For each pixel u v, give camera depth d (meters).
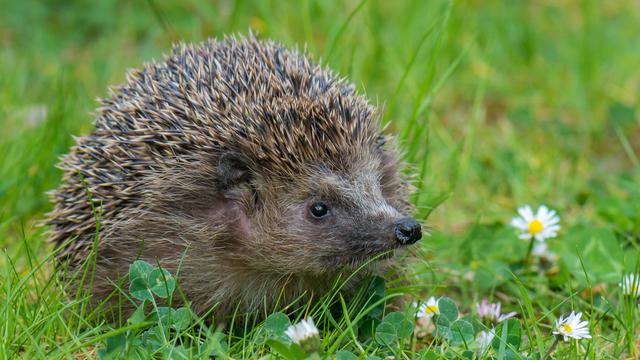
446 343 8.12
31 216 11.32
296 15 15.73
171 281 8.34
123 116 9.42
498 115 15.05
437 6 15.68
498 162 13.16
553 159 13.48
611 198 11.54
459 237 11.28
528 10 17.94
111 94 10.22
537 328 8.09
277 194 8.86
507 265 10.34
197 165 8.87
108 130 9.48
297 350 7.39
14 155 12.19
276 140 8.77
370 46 14.51
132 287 8.28
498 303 9.06
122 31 16.80
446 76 11.64
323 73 9.83
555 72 15.91
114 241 8.96
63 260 9.58
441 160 13.18
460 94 15.41
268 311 9.28
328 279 9.13
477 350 8.05
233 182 8.89
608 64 16.23
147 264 8.39
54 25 17.38
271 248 8.87
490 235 10.88
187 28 16.72
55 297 8.77
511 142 13.95
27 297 8.88
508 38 16.31
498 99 15.44
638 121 14.66
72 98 12.71
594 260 10.15
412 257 9.83
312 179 8.79
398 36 15.53
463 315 9.66
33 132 12.46
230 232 8.94
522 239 10.72
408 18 15.12
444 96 15.27
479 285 10.11
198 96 9.12
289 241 8.82
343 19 15.18
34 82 14.94
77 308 8.73
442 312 8.45
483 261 10.59
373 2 15.34
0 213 10.90
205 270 8.97
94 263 8.79
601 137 14.15
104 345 8.27
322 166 8.81
